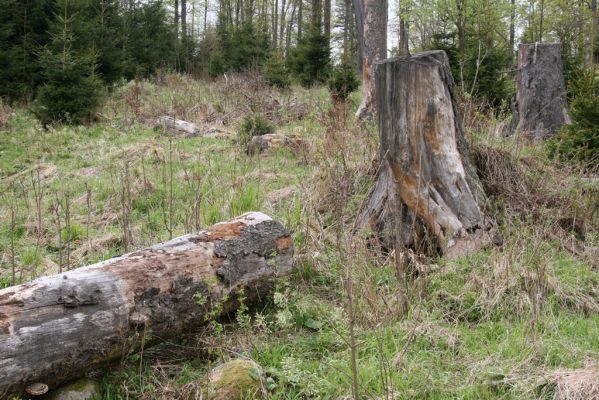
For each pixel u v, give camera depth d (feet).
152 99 47.70
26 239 18.57
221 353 11.37
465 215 16.21
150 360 11.52
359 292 13.21
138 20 70.03
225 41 85.10
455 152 16.58
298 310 13.16
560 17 60.44
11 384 9.04
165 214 19.35
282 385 10.43
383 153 17.37
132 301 10.63
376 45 40.60
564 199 18.61
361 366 10.77
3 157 30.73
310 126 33.55
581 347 11.44
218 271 12.20
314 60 64.95
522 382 10.12
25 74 46.06
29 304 9.46
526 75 30.81
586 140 22.40
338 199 17.38
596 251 16.26
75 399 9.91
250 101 40.19
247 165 26.03
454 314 13.16
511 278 13.74
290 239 13.97
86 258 16.60
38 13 48.67
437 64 16.42
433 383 10.33
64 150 32.09
